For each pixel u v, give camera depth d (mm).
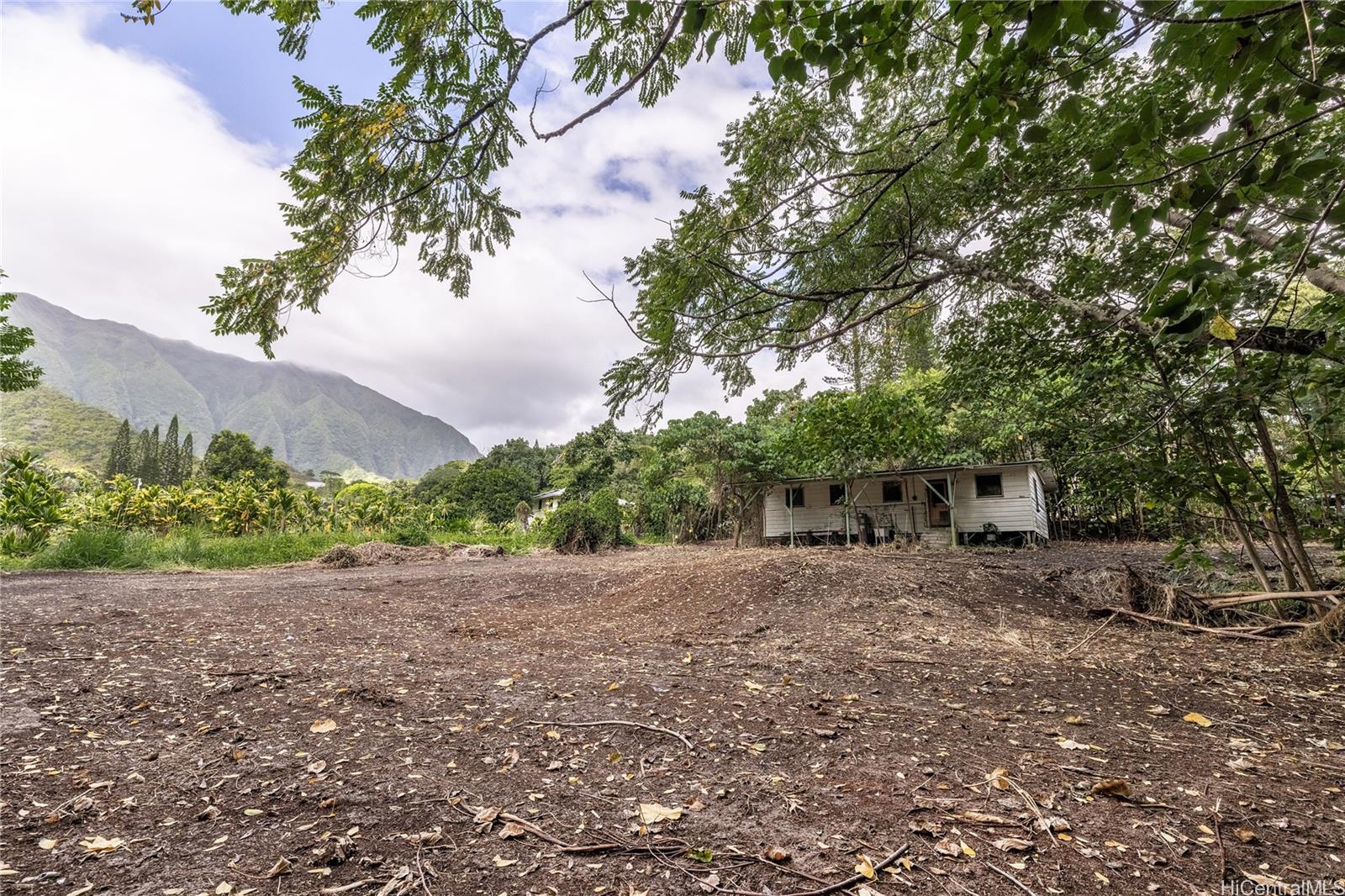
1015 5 1339
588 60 2174
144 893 1577
